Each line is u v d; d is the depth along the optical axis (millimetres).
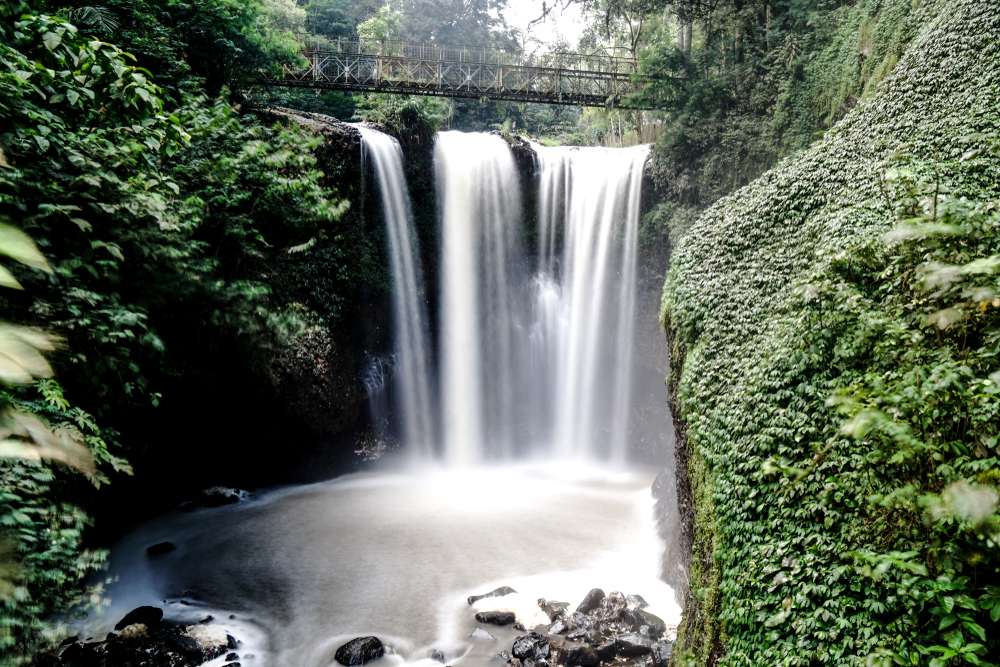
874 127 11633
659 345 20172
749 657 5938
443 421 20391
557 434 21578
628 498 16375
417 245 19703
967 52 11242
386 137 18953
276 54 17078
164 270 9391
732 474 7684
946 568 4613
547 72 21453
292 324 14344
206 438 14438
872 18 15477
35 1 7906
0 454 1259
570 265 21594
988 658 4301
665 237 20078
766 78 18344
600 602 10133
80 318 6938
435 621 10078
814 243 10156
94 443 6371
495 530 13836
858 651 5016
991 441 4508
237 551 12422
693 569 8047
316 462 17078
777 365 8141
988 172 8805
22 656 5332
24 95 5844
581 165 21641
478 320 20906
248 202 13031
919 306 6336
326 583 11266
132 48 12117
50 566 5742
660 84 20125
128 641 8711
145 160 7617
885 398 4953
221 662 8867
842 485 6156
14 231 1232
